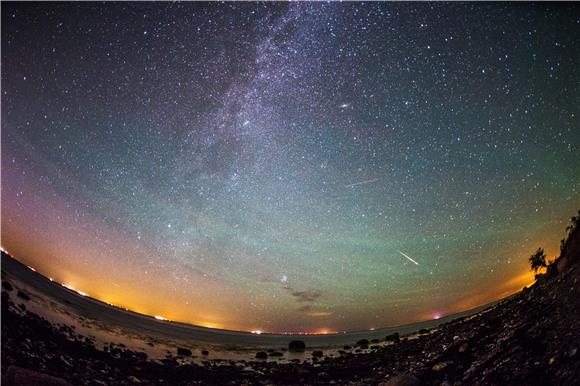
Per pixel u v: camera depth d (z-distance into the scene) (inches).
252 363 613.3
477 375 281.7
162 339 770.8
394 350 584.1
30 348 328.2
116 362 419.2
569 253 386.0
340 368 516.7
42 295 697.6
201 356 647.8
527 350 274.1
